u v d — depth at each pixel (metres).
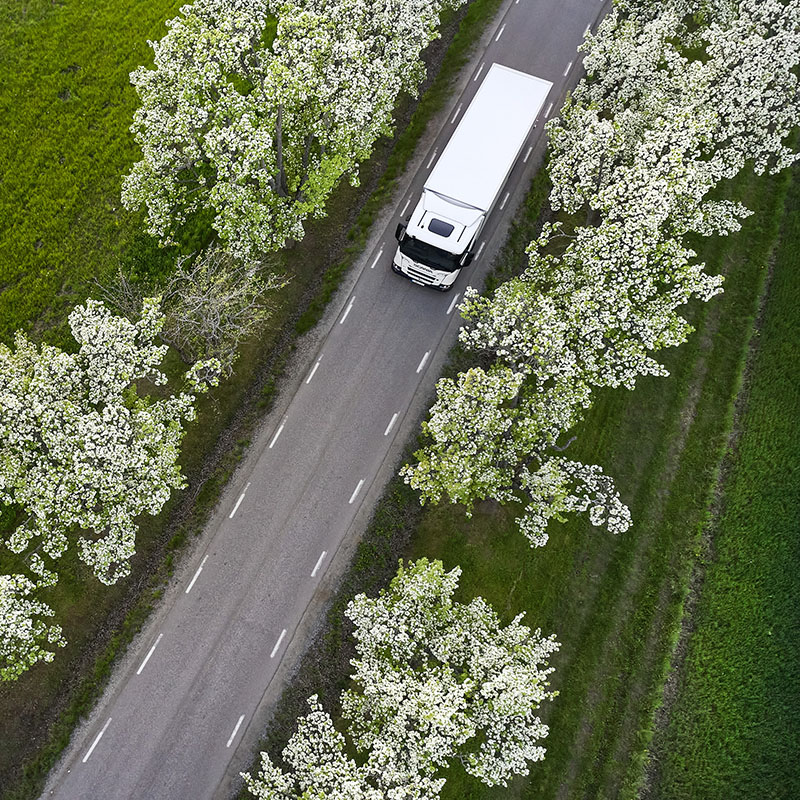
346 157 26.97
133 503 23.48
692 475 31.56
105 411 22.12
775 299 34.47
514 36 38.59
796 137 38.00
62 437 21.77
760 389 32.91
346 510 29.81
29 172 34.00
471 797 26.56
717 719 28.20
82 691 26.97
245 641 28.11
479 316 26.62
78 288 32.25
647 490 31.06
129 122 35.47
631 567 29.98
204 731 27.05
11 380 22.77
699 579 30.27
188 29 24.98
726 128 27.47
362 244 33.56
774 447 31.78
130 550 23.72
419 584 23.09
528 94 32.00
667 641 29.16
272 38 36.38
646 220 22.95
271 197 27.08
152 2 38.22
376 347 32.12
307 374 31.50
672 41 35.88
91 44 36.81
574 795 27.06
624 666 28.77
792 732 27.81
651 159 23.69
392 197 34.53
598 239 23.95
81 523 23.08
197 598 28.42
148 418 23.41
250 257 28.83
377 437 30.88
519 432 24.69
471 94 37.03
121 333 23.36
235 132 24.20
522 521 25.86
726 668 28.84
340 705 27.17
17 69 35.97
